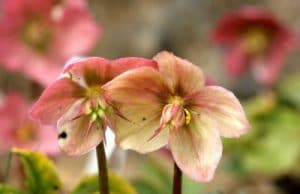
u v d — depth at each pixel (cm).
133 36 141
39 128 69
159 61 45
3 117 70
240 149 87
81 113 46
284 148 88
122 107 46
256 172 87
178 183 47
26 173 54
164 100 46
